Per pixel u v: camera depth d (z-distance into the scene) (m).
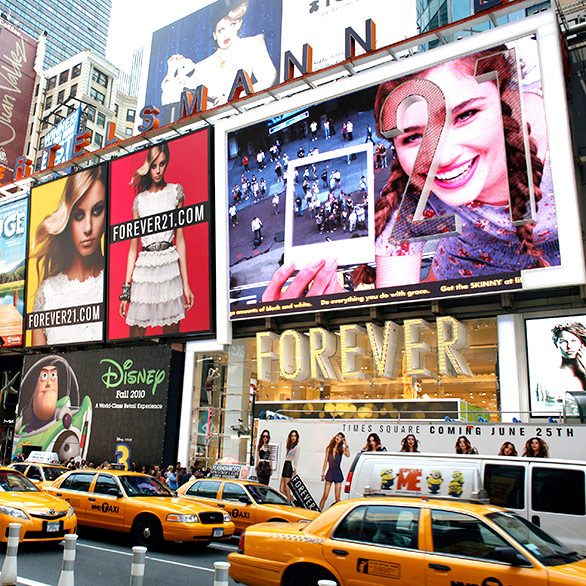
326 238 26.81
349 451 16.06
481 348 25.03
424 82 24.77
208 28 59.56
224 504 15.07
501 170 22.83
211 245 30.78
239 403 30.25
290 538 7.96
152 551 12.88
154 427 31.44
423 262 24.31
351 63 27.72
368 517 7.70
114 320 34.22
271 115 29.08
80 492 14.23
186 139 32.03
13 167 74.62
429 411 16.30
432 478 11.17
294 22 52.84
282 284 27.86
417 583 6.91
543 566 6.47
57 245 37.47
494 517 7.27
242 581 8.14
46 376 37.09
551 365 22.64
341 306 26.05
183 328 31.39
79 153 38.31
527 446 13.55
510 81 23.03
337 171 26.86
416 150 24.77
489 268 22.86
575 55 26.00
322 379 27.58
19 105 77.81
